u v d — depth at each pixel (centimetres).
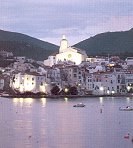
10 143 10631
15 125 13850
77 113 18675
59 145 10425
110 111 19925
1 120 15262
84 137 11481
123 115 17700
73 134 12000
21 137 11438
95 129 12975
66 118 16312
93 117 16788
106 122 14900
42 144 10544
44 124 14250
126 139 11131
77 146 10300
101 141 10888
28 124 14175
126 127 13425
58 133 12175
